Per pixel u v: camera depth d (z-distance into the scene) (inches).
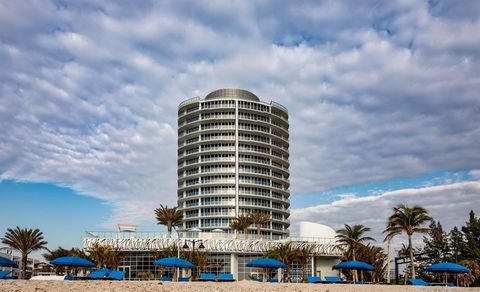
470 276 2913.4
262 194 4884.4
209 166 4916.3
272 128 5231.3
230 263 3361.2
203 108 5054.1
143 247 3193.9
